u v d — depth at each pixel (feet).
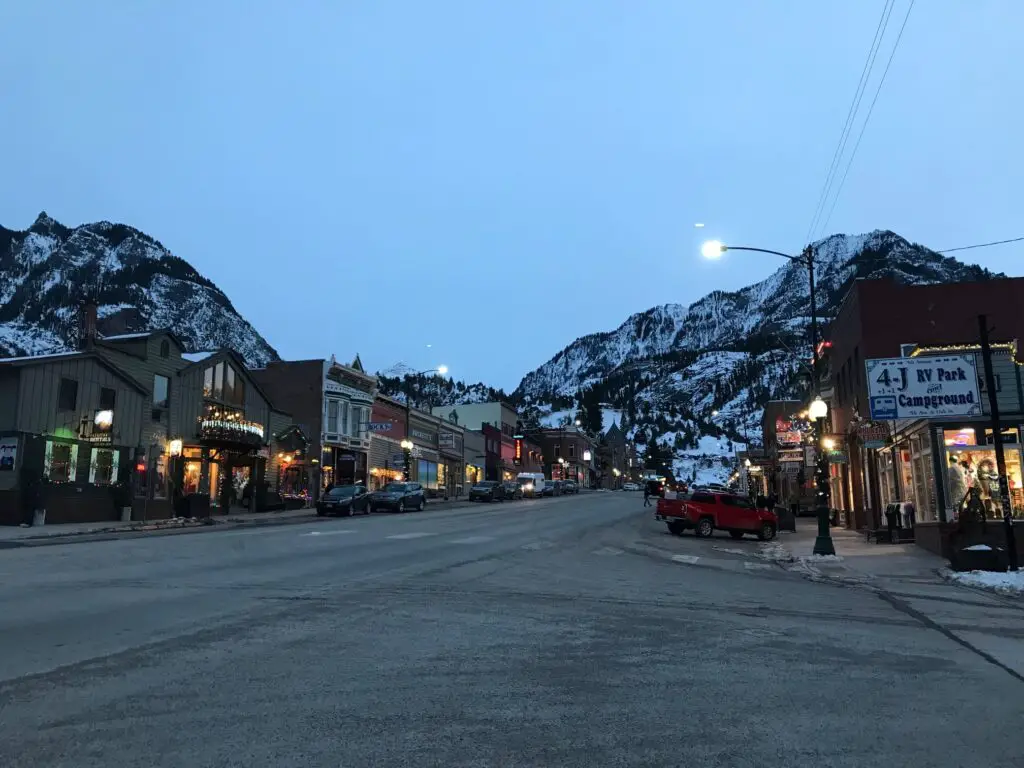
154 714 17.80
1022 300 83.76
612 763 15.38
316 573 45.09
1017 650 27.14
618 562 59.11
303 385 167.94
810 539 91.91
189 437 120.67
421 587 40.24
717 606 37.09
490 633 28.40
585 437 444.96
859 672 23.52
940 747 16.67
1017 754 16.30
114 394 105.60
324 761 15.14
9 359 97.19
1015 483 61.62
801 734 17.40
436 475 229.66
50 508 92.94
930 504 67.72
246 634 26.99
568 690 20.74
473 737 16.76
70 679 20.58
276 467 144.77
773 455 178.40
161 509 112.27
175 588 37.60
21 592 35.50
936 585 46.78
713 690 21.04
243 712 18.10
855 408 93.86
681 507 94.63
